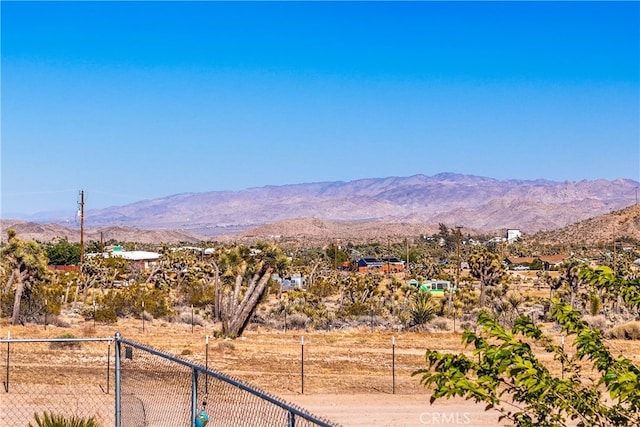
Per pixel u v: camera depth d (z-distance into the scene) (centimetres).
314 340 4519
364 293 7850
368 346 4250
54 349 3412
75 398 2295
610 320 6078
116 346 1412
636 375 748
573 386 798
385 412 2409
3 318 5062
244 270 4697
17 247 5016
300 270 10838
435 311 6084
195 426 1151
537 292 9962
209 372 1118
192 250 14275
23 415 2048
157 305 6022
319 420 854
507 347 774
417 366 3491
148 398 1656
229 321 4597
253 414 1592
